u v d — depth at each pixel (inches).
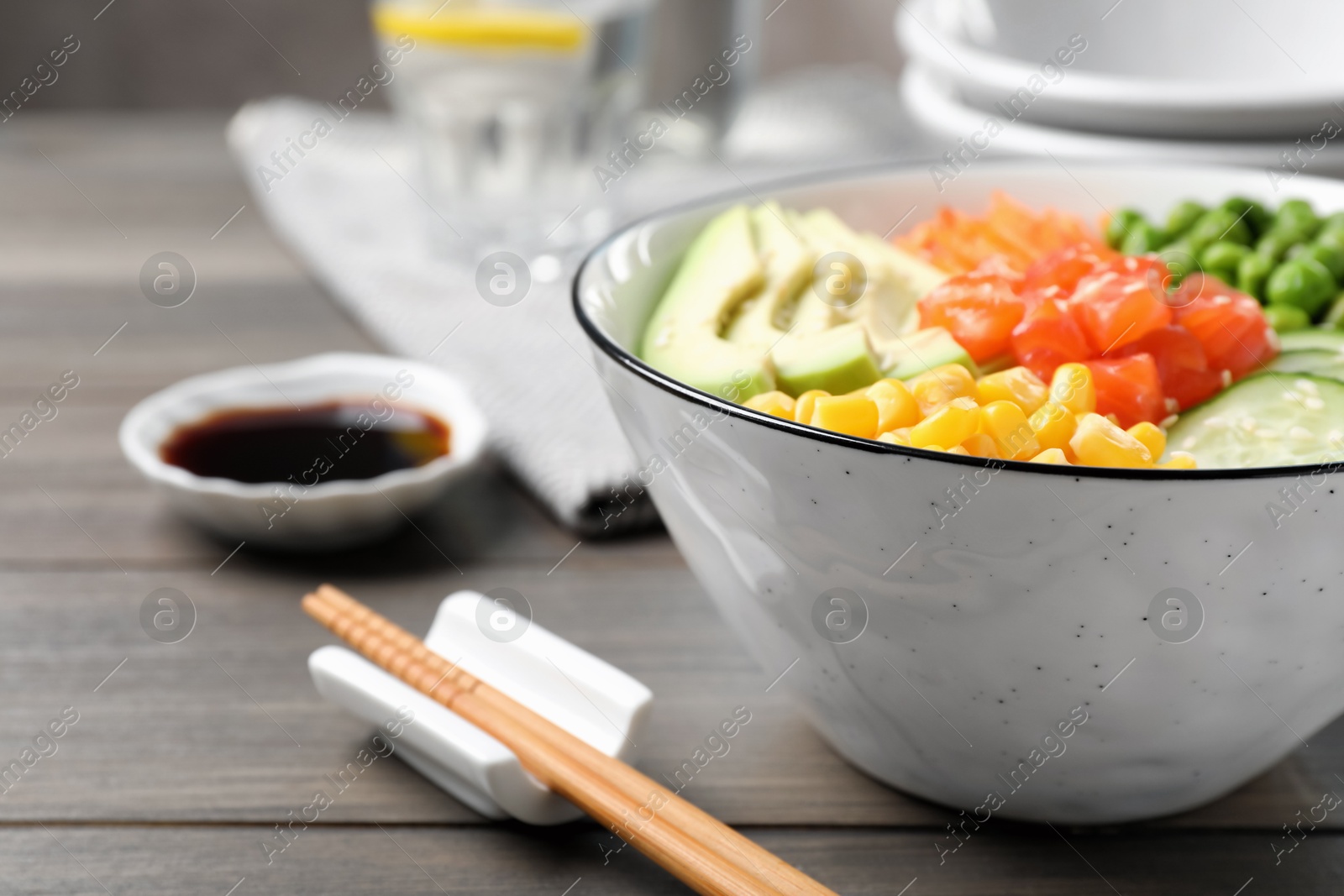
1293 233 20.9
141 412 23.3
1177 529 18.0
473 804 19.9
